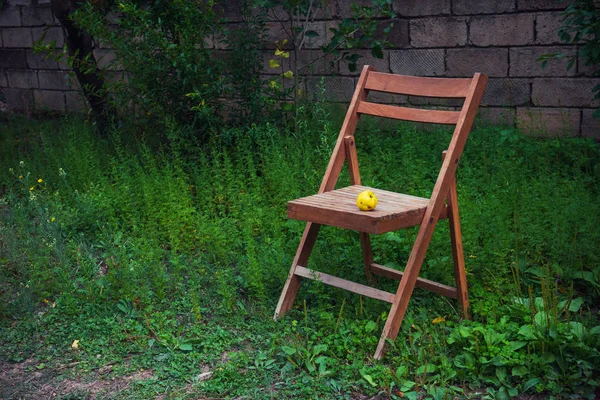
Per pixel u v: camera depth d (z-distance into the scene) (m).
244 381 3.39
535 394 3.19
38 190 6.12
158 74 6.24
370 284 4.19
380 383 3.28
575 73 6.19
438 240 4.27
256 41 6.60
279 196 5.32
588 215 4.40
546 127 6.42
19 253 4.84
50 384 3.48
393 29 7.08
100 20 6.41
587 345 3.36
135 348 3.75
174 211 5.11
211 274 4.55
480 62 6.66
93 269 4.65
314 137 6.46
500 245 4.11
